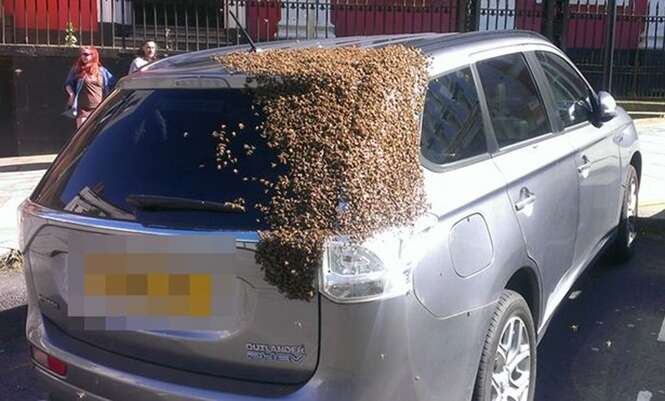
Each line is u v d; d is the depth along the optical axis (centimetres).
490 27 1414
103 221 289
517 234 340
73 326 308
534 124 403
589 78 1451
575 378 424
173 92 307
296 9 1280
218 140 284
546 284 387
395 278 258
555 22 1357
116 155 306
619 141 525
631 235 605
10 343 499
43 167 1026
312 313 257
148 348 289
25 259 332
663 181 839
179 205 277
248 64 295
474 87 350
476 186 315
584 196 446
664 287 557
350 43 358
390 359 259
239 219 269
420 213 276
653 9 1537
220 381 272
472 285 298
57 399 323
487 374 311
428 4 1360
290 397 259
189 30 1252
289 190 266
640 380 421
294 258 255
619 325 493
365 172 265
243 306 266
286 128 274
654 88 1487
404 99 290
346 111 273
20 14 1153
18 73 1101
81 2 1173
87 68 976
